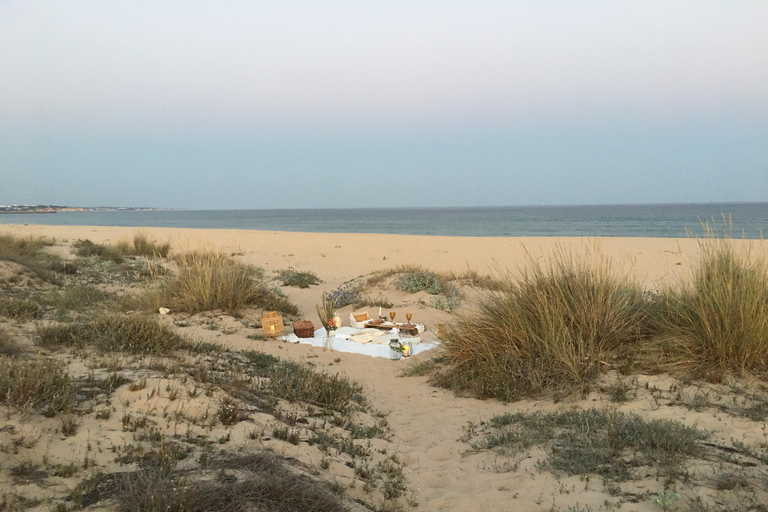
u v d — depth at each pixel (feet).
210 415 15.52
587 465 13.46
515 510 12.12
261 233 143.95
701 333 19.42
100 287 43.34
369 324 36.09
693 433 14.16
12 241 53.57
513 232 195.83
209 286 37.68
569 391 19.24
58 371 16.11
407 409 20.63
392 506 12.33
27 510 9.67
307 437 15.69
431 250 89.76
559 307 21.97
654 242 93.20
